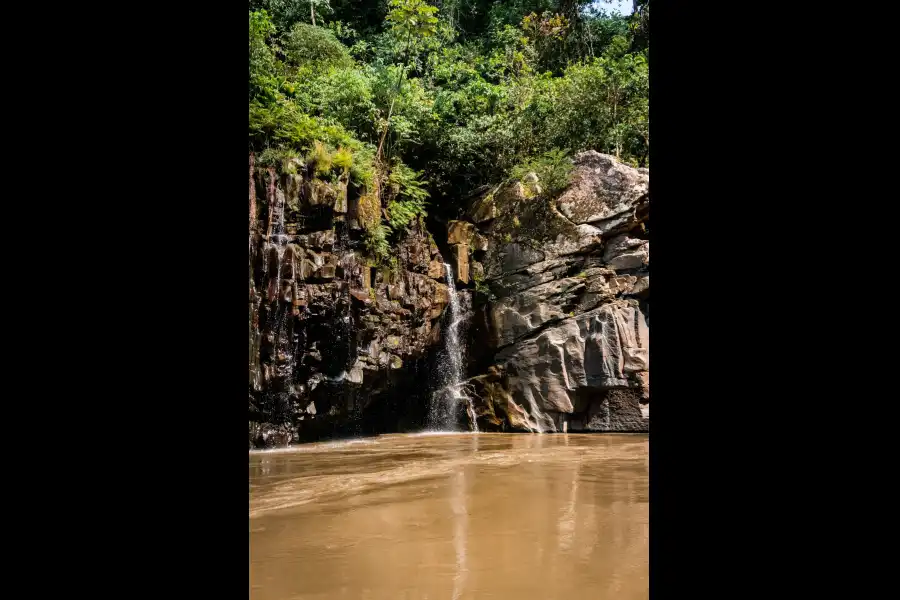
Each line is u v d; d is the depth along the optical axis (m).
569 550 4.39
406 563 4.13
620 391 13.54
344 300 11.85
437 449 10.74
